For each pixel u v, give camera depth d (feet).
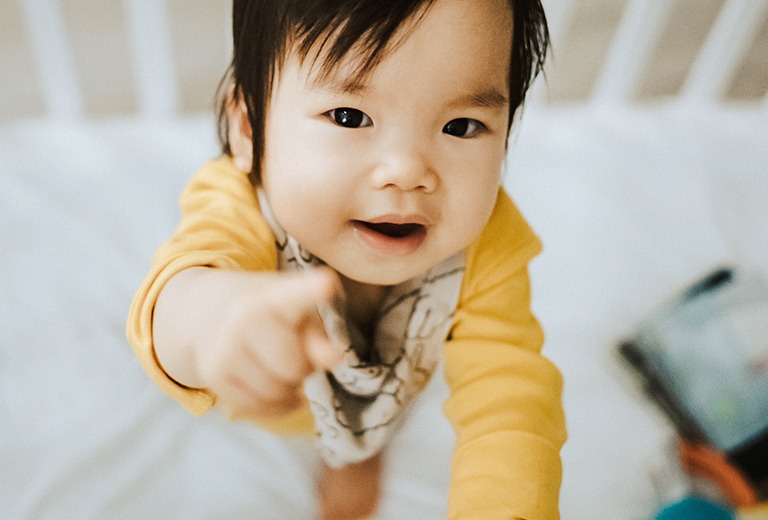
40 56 3.67
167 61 3.79
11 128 3.82
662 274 3.60
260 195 1.86
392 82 1.42
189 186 1.94
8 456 2.73
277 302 1.01
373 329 2.15
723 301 3.31
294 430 2.60
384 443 2.60
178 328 1.23
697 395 3.05
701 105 4.40
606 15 4.30
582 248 3.67
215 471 2.79
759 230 3.82
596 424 3.05
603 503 2.84
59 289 3.22
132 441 2.82
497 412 1.84
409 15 1.38
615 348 3.31
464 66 1.43
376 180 1.50
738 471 2.84
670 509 2.71
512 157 4.03
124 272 3.32
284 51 1.53
